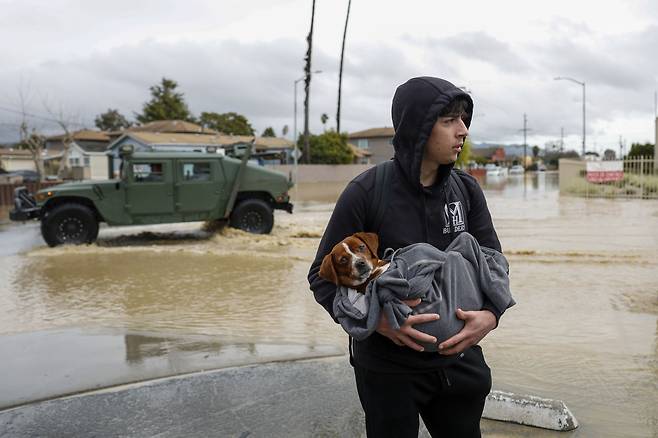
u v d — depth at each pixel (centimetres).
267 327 567
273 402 358
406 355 191
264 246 1133
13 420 340
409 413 197
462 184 220
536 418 326
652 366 434
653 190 2330
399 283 177
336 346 482
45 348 482
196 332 543
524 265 879
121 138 4303
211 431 322
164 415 343
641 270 834
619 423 335
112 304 690
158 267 933
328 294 195
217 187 1214
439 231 206
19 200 1162
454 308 184
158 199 1180
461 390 200
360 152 7394
